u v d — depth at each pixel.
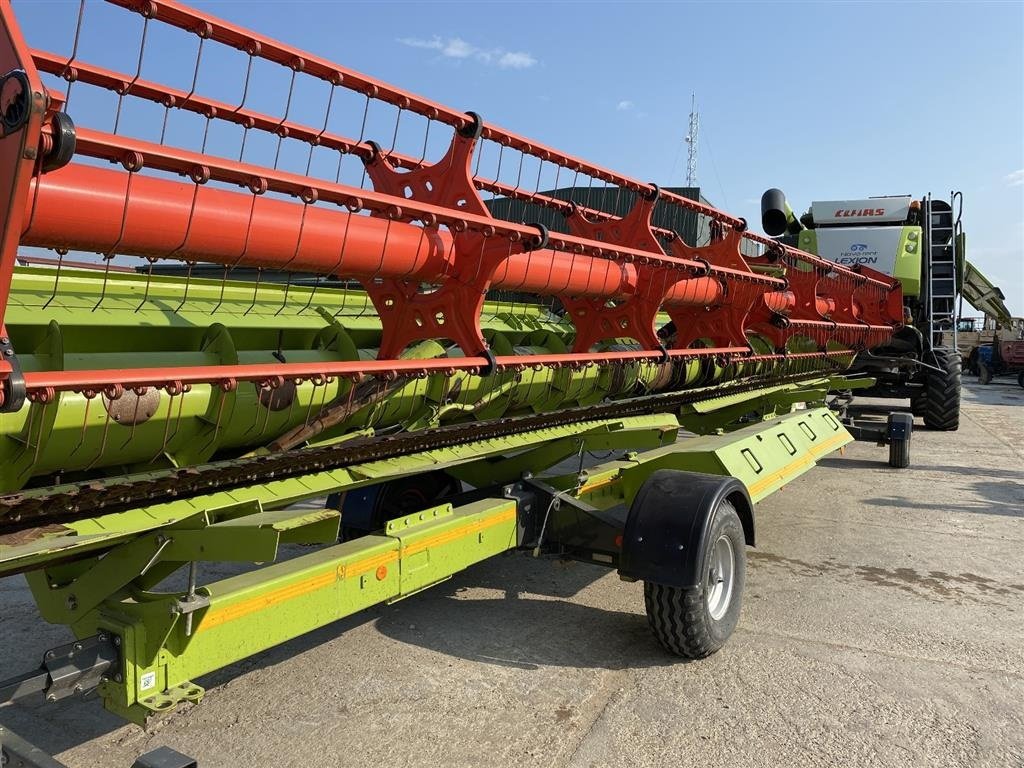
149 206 2.22
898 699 3.47
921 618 4.48
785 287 5.75
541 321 6.06
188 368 2.13
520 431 4.34
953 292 12.33
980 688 3.60
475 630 4.22
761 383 7.94
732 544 4.02
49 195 1.99
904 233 11.59
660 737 3.12
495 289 3.66
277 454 2.99
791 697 3.47
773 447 5.46
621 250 3.73
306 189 2.36
